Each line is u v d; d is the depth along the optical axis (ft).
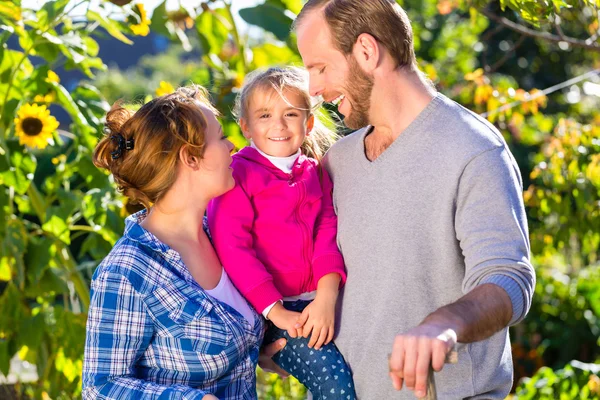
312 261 8.11
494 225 6.92
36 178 17.29
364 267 7.73
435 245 7.38
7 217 13.60
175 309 7.37
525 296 6.58
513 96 16.52
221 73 15.87
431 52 30.01
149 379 7.48
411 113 7.71
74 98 13.89
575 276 28.30
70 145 15.01
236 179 8.16
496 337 7.51
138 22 13.48
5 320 13.96
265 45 15.81
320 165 8.55
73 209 13.76
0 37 13.12
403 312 7.47
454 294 7.40
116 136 7.64
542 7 10.14
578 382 15.58
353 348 7.82
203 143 7.65
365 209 7.78
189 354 7.39
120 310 7.25
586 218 16.66
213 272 7.88
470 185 7.14
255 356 7.93
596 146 16.25
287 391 15.26
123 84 70.23
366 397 7.78
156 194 7.69
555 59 36.60
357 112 7.88
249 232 8.16
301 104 8.36
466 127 7.39
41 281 14.06
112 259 7.40
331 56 7.78
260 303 7.86
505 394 7.74
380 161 7.73
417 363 5.67
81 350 14.07
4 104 13.06
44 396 14.29
